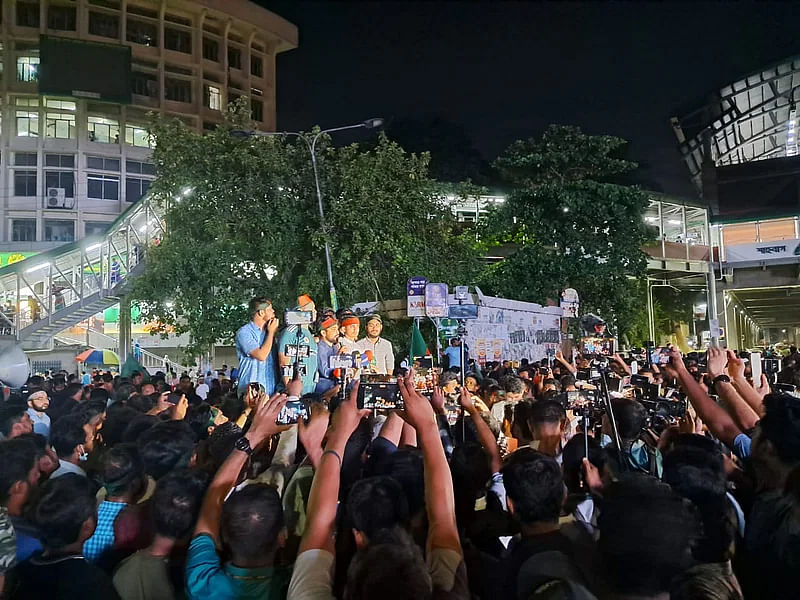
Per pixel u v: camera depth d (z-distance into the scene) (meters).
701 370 7.34
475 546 3.48
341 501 3.47
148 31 56.59
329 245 19.38
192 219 19.36
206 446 4.50
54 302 31.94
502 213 26.97
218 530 2.98
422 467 3.27
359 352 5.80
